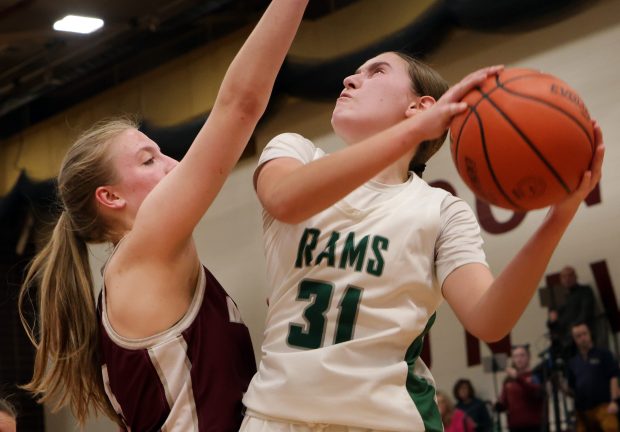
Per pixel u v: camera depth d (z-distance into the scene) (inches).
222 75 356.5
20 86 413.7
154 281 80.7
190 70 369.1
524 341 261.1
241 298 350.3
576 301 249.9
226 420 80.7
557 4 265.1
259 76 73.9
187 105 367.9
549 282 258.1
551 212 70.3
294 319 79.9
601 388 240.1
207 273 87.8
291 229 82.5
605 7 257.8
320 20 326.0
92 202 89.4
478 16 278.8
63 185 90.7
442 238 82.9
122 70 398.9
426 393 82.3
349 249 80.0
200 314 83.2
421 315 81.3
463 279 79.4
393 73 87.9
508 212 269.6
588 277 249.8
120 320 81.7
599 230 248.8
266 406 77.7
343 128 86.7
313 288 79.9
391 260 79.7
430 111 66.6
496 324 74.1
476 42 286.4
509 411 259.9
